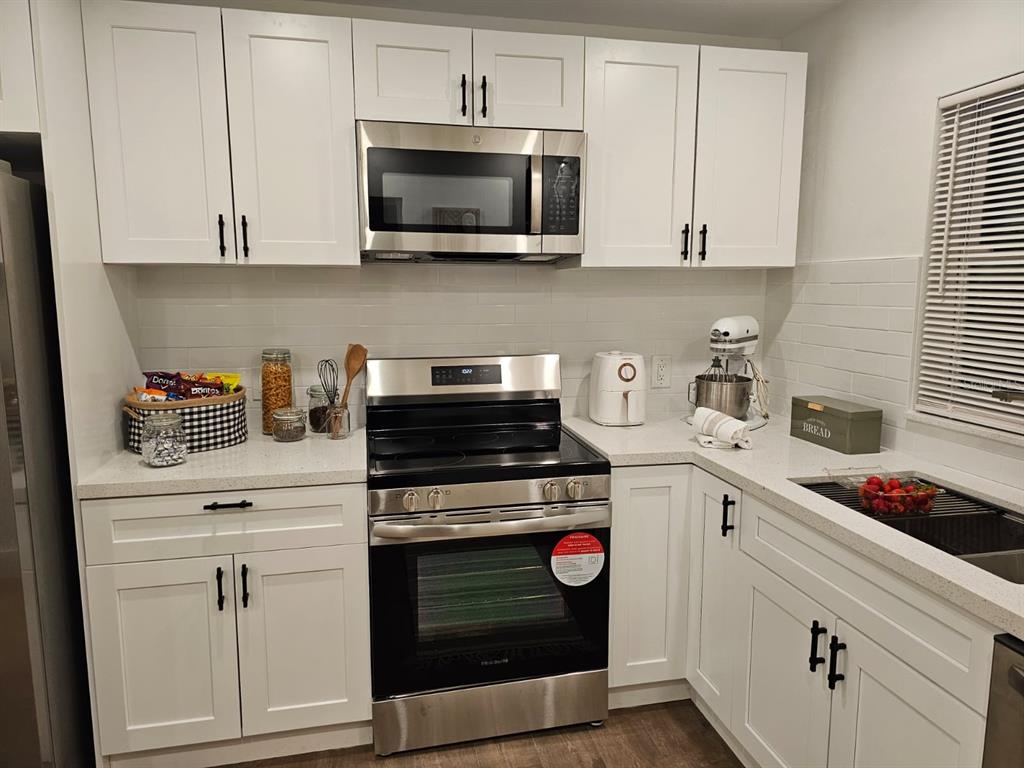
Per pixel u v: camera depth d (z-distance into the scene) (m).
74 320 1.84
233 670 1.99
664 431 2.49
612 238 2.33
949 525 1.69
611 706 2.36
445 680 2.11
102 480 1.87
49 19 1.74
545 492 2.07
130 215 2.02
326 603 2.02
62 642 1.92
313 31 2.05
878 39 2.20
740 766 2.07
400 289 2.54
